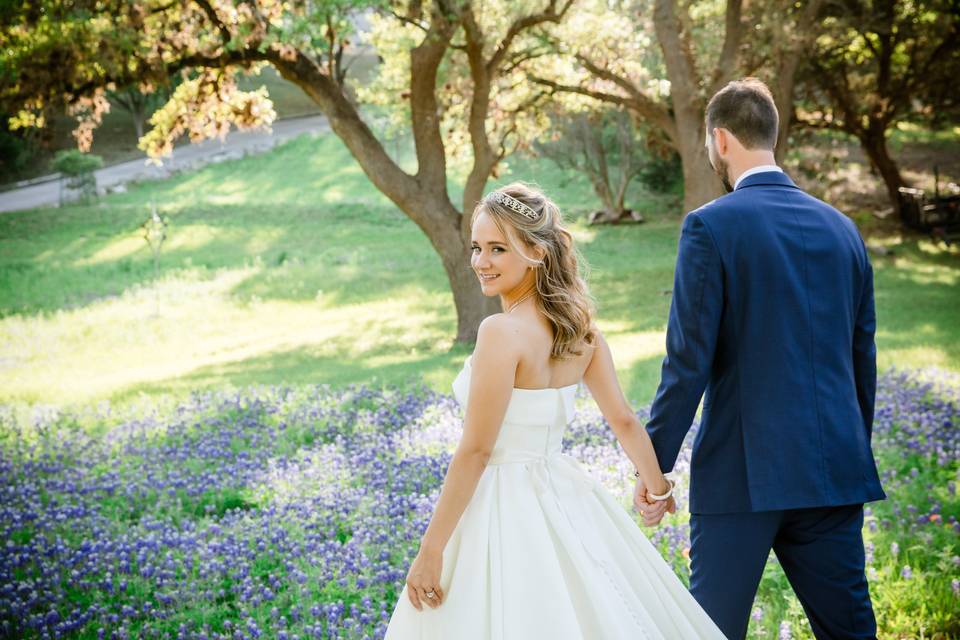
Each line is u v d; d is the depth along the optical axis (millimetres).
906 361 9836
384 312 19234
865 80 25344
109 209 34406
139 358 16156
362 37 15953
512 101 17469
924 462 6172
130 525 5922
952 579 4148
